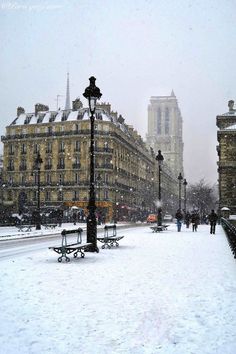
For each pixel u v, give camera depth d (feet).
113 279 37.09
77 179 259.60
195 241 81.76
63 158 264.11
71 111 274.57
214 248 66.90
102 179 258.16
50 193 263.08
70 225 180.04
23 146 276.00
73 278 37.42
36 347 19.92
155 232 117.70
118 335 21.74
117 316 25.16
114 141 268.00
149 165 395.14
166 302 28.66
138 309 26.78
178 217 124.67
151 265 46.24
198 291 32.24
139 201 337.31
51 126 271.08
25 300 28.81
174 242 79.15
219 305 27.94
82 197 255.91
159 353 19.33
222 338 21.42
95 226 61.26
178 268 44.04
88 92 63.77
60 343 20.48
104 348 19.86
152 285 34.47
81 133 259.80
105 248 66.80
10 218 173.58
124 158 296.92
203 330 22.67
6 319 24.34
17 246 76.07
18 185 271.49
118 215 276.41
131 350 19.66
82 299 29.30
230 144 191.42
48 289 32.50
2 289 32.35
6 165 279.49
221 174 191.52
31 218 173.47
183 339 21.25
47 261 49.88
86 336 21.52
